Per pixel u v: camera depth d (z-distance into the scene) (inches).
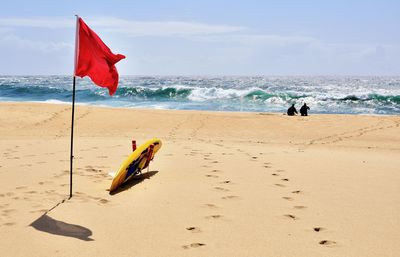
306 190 292.8
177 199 266.7
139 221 223.3
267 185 306.5
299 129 756.6
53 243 191.0
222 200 265.3
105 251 182.4
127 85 3016.7
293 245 190.4
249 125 797.2
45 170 354.3
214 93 1824.6
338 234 205.0
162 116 882.8
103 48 240.2
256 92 1796.3
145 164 335.0
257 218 229.5
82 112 917.8
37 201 257.4
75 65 240.2
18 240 193.8
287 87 2942.9
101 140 589.3
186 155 443.8
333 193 284.7
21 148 494.3
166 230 209.5
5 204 250.2
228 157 433.4
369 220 226.8
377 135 690.2
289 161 413.7
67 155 439.8
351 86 3405.5
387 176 343.0
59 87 2662.4
